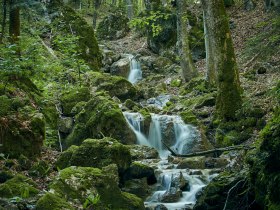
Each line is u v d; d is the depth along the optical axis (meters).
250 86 13.12
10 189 5.87
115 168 7.09
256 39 16.80
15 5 9.53
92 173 6.71
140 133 11.27
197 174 8.46
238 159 8.34
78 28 18.42
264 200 5.28
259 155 5.41
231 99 11.05
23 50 10.80
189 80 16.30
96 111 10.49
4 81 9.09
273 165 4.99
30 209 5.52
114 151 7.96
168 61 19.23
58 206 5.52
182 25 16.45
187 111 12.01
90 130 10.23
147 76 18.70
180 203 7.54
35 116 8.20
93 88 13.76
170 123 11.47
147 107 13.21
